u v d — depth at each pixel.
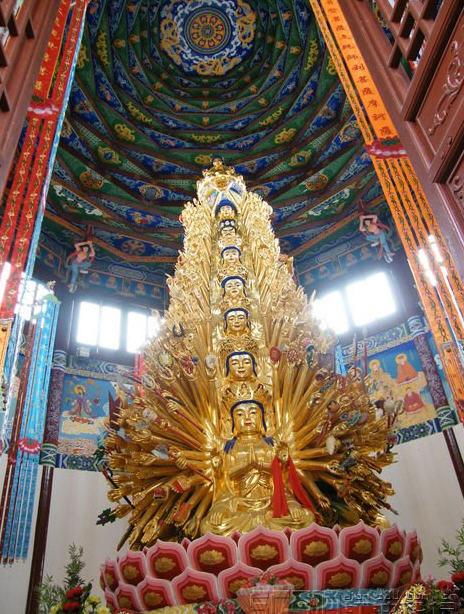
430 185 4.72
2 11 5.34
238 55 18.16
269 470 8.35
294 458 8.59
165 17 17.33
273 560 6.66
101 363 16.09
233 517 7.80
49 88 8.24
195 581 6.64
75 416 14.66
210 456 8.70
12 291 6.26
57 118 8.05
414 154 5.00
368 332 16.25
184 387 9.55
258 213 12.46
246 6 17.44
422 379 14.50
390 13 5.61
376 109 9.23
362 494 8.49
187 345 9.92
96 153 16.91
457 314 6.95
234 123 18.11
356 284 17.44
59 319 15.82
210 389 9.48
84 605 6.51
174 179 18.14
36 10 6.62
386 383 15.11
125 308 17.86
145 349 10.37
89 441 14.47
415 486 13.38
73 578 8.00
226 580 6.59
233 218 12.56
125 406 9.28
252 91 17.94
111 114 16.64
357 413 8.62
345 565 6.68
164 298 18.73
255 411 8.99
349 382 9.41
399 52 5.59
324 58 16.17
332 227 18.36
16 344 6.20
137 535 8.12
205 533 7.23
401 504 13.40
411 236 8.29
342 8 7.08
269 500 8.05
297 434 8.95
